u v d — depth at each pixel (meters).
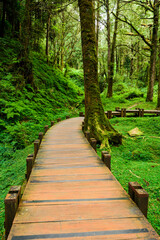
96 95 7.54
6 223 2.13
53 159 4.58
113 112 12.98
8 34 19.08
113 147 7.08
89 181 3.29
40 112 12.84
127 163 5.89
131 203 2.52
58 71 25.61
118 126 10.19
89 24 7.33
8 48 16.31
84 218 2.20
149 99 18.22
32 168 3.96
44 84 17.89
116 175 4.83
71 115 16.44
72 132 8.34
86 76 7.56
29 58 15.00
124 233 1.96
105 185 3.13
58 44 26.45
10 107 10.36
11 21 20.95
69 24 26.23
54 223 2.11
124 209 2.38
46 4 14.87
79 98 23.16
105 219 2.18
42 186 3.10
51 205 2.49
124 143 7.48
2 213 3.68
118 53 38.50
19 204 2.50
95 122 7.28
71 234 1.94
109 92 22.55
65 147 5.76
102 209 2.39
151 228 2.03
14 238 1.87
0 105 10.34
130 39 25.81
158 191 3.95
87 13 7.28
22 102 11.73
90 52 7.40
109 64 22.05
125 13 22.55
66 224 2.10
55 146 5.89
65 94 21.09
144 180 4.46
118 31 21.11
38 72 18.48
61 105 17.31
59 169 3.90
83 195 2.78
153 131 9.05
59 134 7.88
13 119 10.16
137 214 2.27
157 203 3.57
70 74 32.94
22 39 14.71
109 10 20.66
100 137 7.06
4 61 13.84
